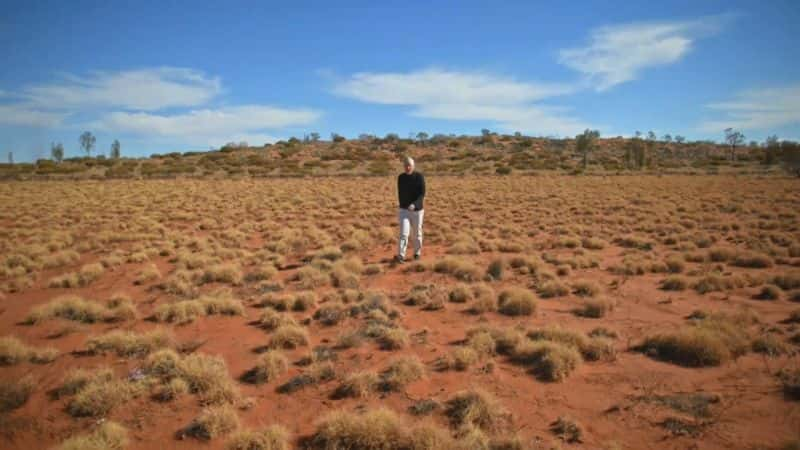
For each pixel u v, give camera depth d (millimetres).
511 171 62594
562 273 10859
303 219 21266
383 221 20609
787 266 11273
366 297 8711
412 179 11867
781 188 33125
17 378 5566
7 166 64562
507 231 17219
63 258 12273
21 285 9836
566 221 19703
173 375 5527
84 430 4508
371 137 107750
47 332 7180
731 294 8938
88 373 5492
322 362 5887
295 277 10781
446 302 8750
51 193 33219
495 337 6734
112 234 16203
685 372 5617
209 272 10297
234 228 18359
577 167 69875
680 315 7715
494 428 4492
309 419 4762
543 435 4363
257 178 54562
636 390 5191
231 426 4531
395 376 5395
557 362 5594
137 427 4582
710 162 73375
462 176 57000
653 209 22953
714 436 4250
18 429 4500
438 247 14586
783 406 4742
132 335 6605
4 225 19016
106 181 48125
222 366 5742
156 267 11758
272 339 6609
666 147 100812
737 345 6066
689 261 12195
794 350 6055
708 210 22922
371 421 4340
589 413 4750
